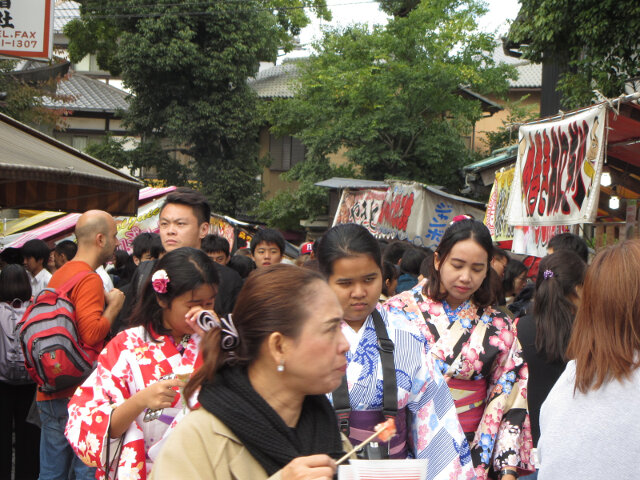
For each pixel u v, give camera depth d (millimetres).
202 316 1710
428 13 19844
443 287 3291
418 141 20203
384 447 2242
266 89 27891
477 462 3107
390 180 14234
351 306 2535
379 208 14992
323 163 22109
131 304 3992
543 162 6895
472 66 20172
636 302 1916
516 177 7480
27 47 8453
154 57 21672
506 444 3125
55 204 7082
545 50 11211
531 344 3584
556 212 6539
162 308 2758
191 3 22078
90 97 26766
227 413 1619
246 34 22406
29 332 3961
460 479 2529
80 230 4258
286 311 1642
